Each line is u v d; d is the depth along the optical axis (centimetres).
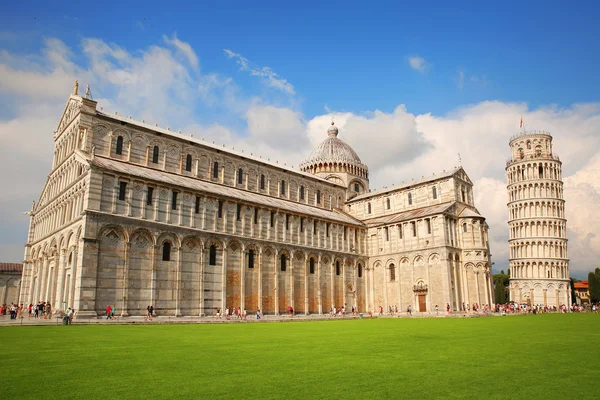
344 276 8512
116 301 5275
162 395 1302
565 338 2994
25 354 2105
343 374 1625
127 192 5641
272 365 1819
